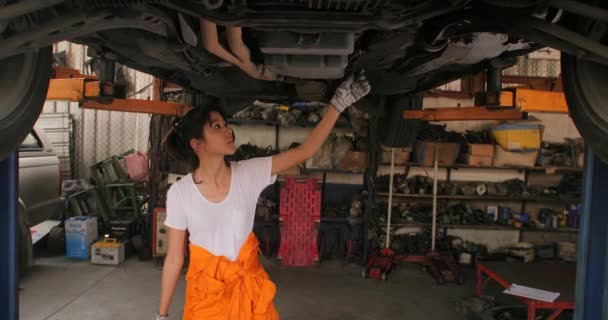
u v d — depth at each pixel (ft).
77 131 17.78
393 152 14.34
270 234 16.03
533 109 7.36
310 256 14.56
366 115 15.30
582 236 5.41
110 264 13.76
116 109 8.28
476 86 10.34
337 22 3.25
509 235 16.66
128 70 17.11
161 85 14.05
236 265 4.03
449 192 15.90
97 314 10.14
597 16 2.81
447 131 16.46
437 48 4.29
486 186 16.28
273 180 4.57
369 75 6.52
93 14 3.32
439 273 13.15
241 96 7.82
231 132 4.23
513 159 15.43
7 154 3.92
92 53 6.98
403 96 9.15
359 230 15.76
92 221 14.67
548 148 16.58
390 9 3.17
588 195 5.33
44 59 4.22
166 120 14.17
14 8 2.70
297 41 3.95
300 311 10.71
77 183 16.43
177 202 4.17
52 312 10.19
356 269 14.34
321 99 6.44
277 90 7.59
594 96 3.58
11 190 5.35
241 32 4.13
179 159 4.57
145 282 12.33
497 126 15.74
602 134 3.52
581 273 5.41
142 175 16.56
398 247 15.42
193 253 4.12
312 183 14.51
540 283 9.50
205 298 3.95
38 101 4.18
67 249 14.26
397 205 16.38
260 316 4.00
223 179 4.25
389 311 10.88
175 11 3.79
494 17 3.35
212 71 6.45
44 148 13.34
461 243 15.74
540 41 3.42
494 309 10.19
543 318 9.70
